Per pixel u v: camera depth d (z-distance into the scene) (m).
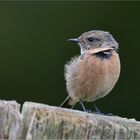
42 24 17.23
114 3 17.25
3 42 17.19
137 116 16.38
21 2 17.25
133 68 17.02
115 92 16.44
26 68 17.08
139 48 17.23
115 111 16.36
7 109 7.25
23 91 16.97
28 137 7.13
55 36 17.23
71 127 7.23
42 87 16.98
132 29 17.28
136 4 17.25
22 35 17.22
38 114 7.20
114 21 17.31
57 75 17.00
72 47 17.08
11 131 7.20
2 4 17.23
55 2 17.30
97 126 7.32
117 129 7.36
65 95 16.83
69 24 17.27
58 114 7.28
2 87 17.00
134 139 7.39
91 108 14.94
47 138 7.17
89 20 17.30
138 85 16.69
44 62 17.09
